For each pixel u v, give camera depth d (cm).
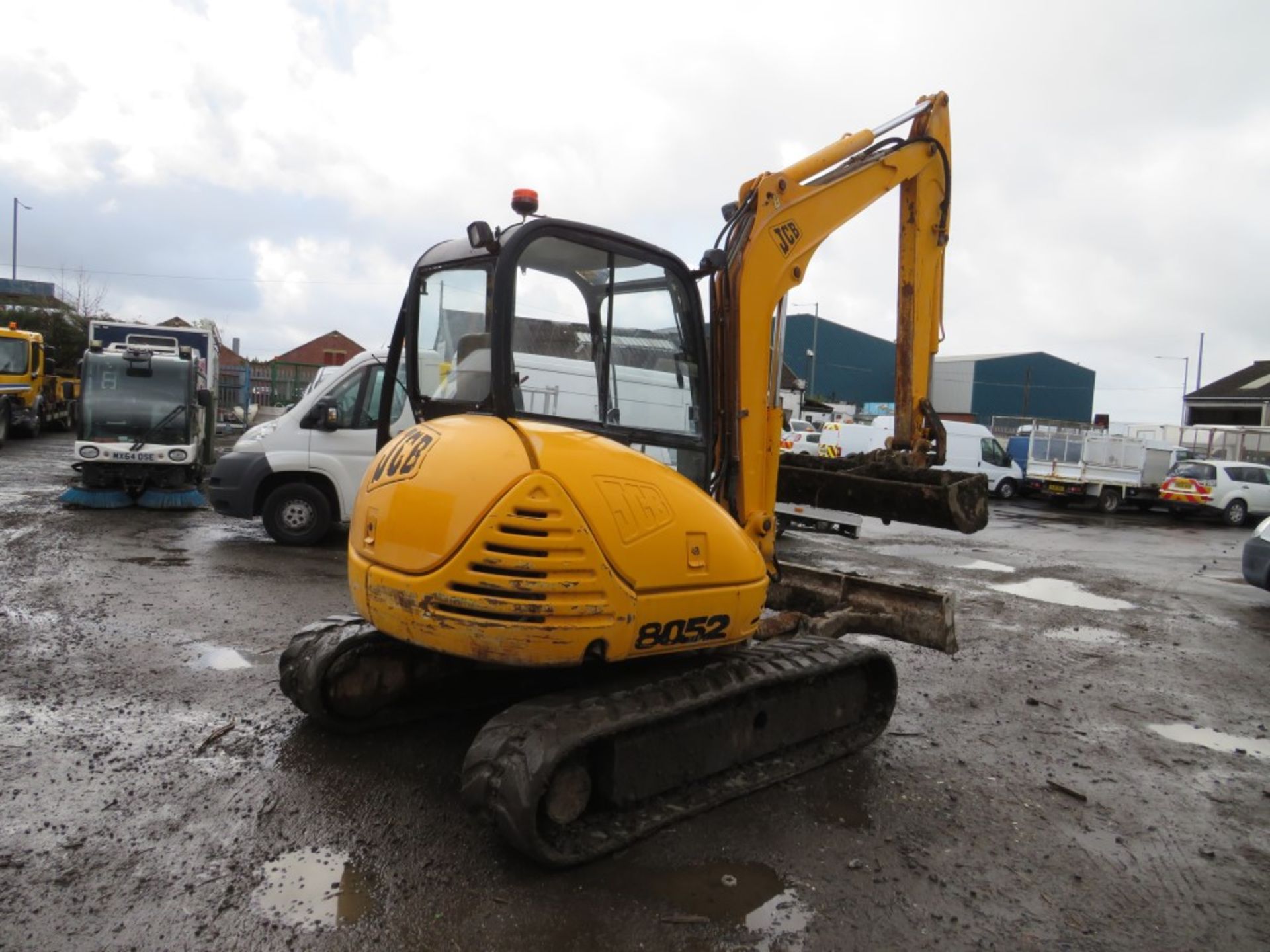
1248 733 552
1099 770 474
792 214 476
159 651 562
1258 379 5056
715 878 331
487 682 492
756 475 463
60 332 3378
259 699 489
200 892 302
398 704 468
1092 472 2264
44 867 312
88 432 1178
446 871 325
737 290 447
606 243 399
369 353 968
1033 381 8375
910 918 314
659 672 383
